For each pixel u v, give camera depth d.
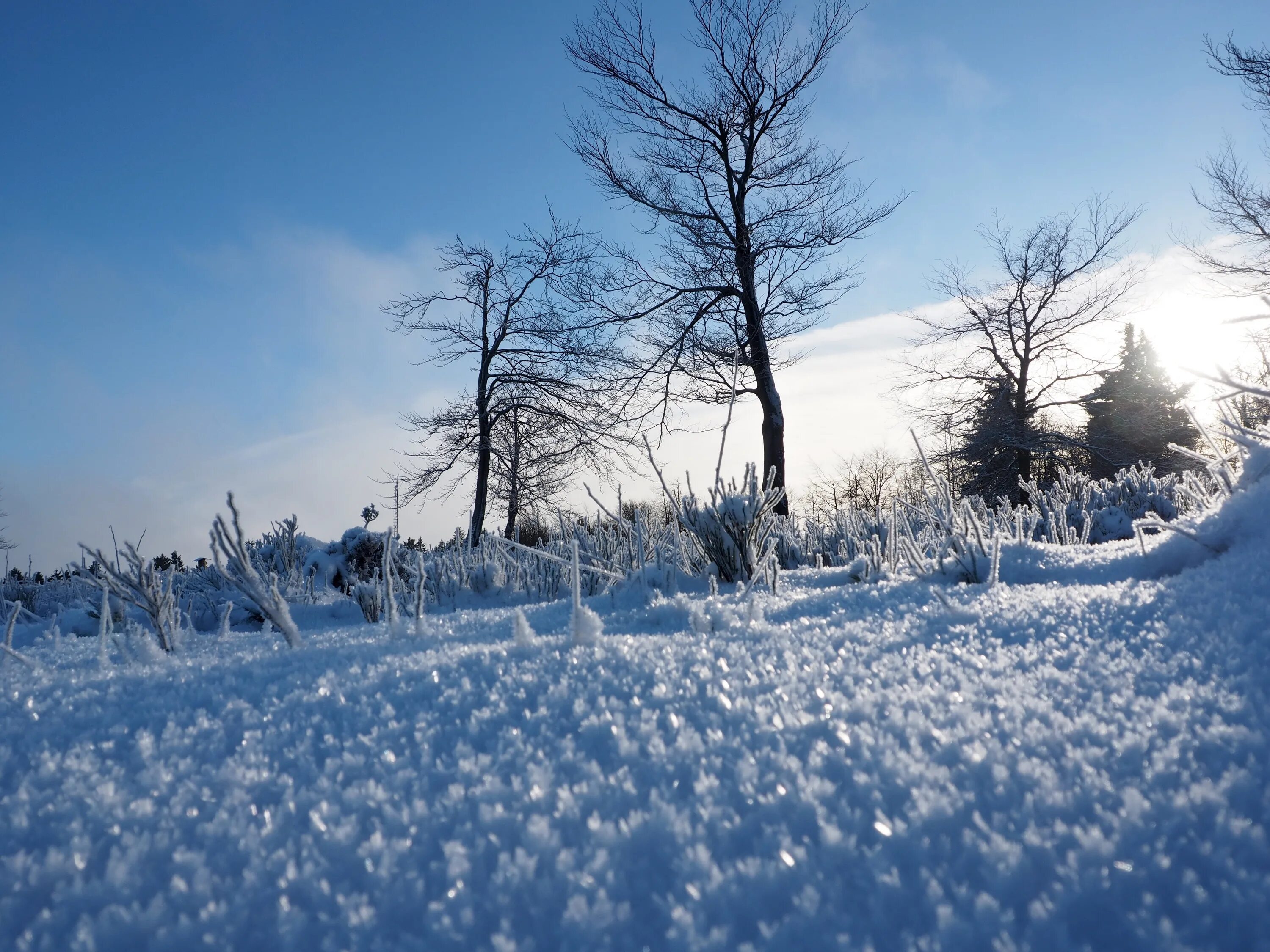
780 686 1.57
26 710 1.79
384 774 1.23
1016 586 3.16
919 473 23.20
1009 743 1.21
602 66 20.22
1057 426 27.19
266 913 0.87
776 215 20.03
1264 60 17.56
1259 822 0.95
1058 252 25.08
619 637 2.28
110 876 0.95
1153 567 3.10
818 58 19.91
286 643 3.39
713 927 0.81
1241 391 2.48
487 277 23.05
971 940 0.77
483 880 0.90
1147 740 1.18
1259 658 1.49
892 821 1.00
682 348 19.98
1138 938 0.77
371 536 11.98
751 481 5.75
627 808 1.07
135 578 3.59
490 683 1.74
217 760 1.35
